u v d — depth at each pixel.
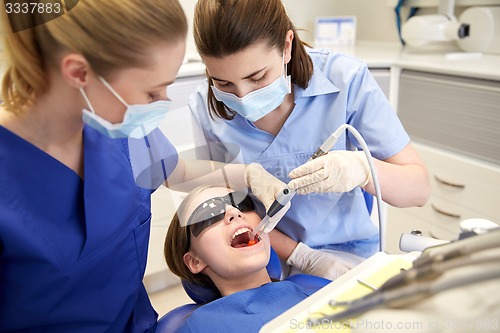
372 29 2.61
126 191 0.90
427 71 1.77
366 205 1.32
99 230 0.82
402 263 0.81
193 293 1.24
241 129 1.22
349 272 0.80
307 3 2.53
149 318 1.08
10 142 0.74
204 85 1.25
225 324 1.00
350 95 1.17
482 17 1.90
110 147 0.89
